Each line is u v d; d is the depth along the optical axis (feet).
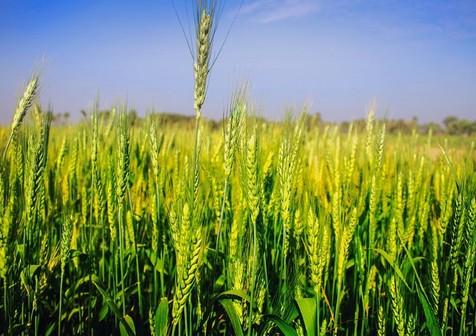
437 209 3.35
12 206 1.79
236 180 2.75
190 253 1.59
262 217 2.32
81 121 3.40
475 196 2.08
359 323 2.47
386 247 2.74
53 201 2.97
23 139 2.23
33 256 2.23
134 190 3.17
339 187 2.68
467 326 2.30
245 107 2.05
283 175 2.02
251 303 1.80
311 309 1.91
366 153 3.26
